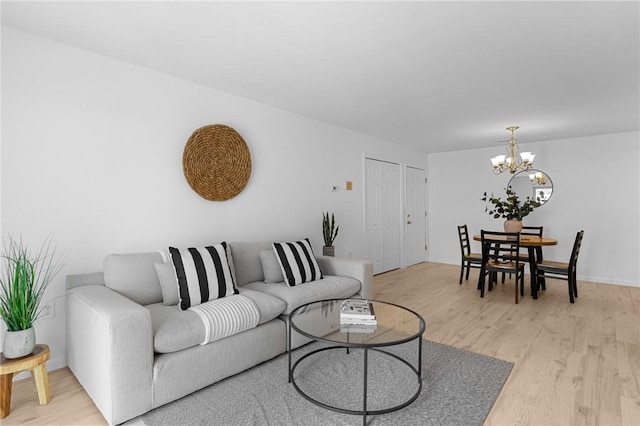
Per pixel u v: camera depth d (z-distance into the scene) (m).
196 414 1.80
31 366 1.81
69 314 2.15
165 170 2.80
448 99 3.39
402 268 5.87
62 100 2.28
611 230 4.87
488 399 1.95
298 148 3.97
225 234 3.25
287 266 2.96
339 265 3.38
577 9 1.85
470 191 6.14
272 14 1.92
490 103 3.50
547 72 2.71
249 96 3.34
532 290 4.00
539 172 5.41
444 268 5.90
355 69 2.67
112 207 2.51
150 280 2.40
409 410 1.85
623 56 2.41
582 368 2.31
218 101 3.16
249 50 2.36
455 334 2.93
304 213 4.07
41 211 2.21
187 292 2.27
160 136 2.77
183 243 2.93
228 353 2.12
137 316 1.73
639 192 4.66
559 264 4.14
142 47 2.33
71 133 2.32
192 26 2.05
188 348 1.97
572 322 3.21
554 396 1.98
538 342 2.75
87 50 2.38
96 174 2.43
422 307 3.68
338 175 4.55
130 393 1.71
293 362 2.41
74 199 2.34
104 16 1.94
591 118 4.03
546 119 4.09
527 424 1.73
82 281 2.26
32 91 2.16
